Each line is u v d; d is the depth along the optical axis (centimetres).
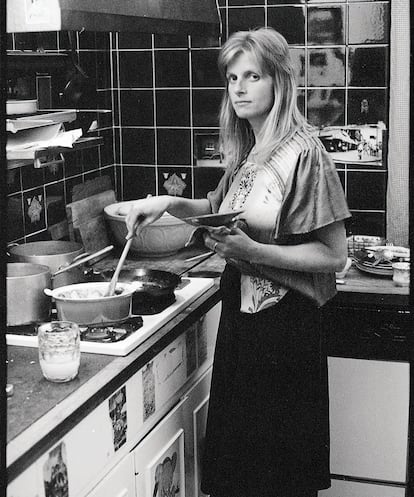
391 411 269
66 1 211
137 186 356
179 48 340
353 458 275
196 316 242
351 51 320
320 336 233
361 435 273
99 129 341
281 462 238
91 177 336
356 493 277
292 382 232
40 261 247
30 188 290
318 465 240
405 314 266
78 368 193
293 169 219
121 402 197
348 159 327
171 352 229
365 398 271
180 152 349
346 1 317
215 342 258
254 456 239
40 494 161
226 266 240
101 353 205
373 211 328
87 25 220
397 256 291
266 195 225
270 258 216
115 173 357
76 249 267
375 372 269
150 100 348
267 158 225
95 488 185
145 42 343
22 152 222
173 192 353
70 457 173
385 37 315
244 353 233
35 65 253
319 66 324
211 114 342
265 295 229
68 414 170
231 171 246
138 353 205
